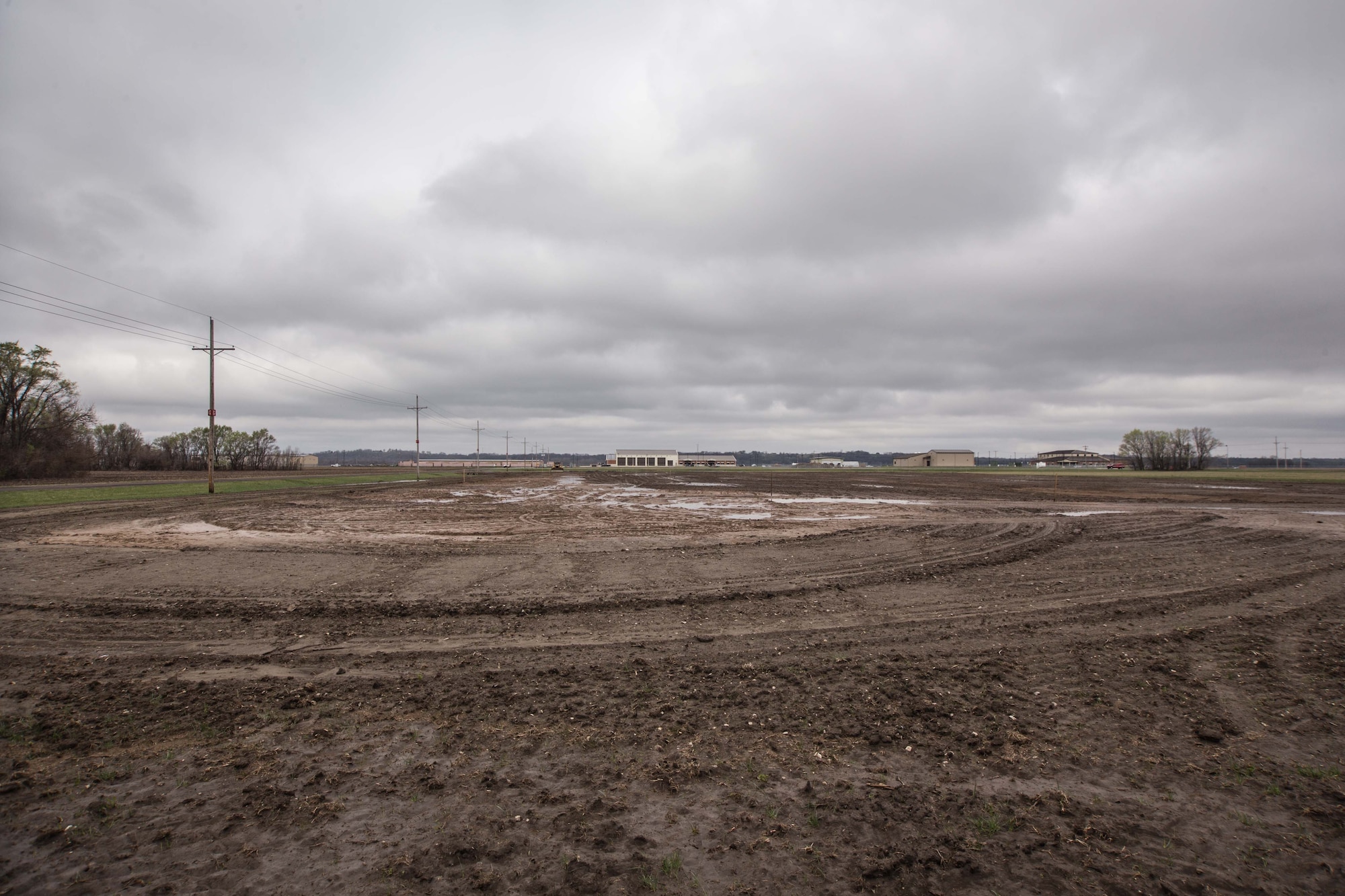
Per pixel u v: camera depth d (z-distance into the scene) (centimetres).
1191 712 605
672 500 3809
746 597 1099
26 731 559
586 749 530
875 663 752
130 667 728
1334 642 830
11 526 1986
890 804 447
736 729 571
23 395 5566
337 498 3750
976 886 363
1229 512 2789
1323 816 427
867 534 1955
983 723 584
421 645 823
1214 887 358
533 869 377
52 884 362
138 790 461
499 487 5534
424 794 459
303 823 421
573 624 929
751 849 396
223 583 1177
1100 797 456
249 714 598
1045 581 1234
